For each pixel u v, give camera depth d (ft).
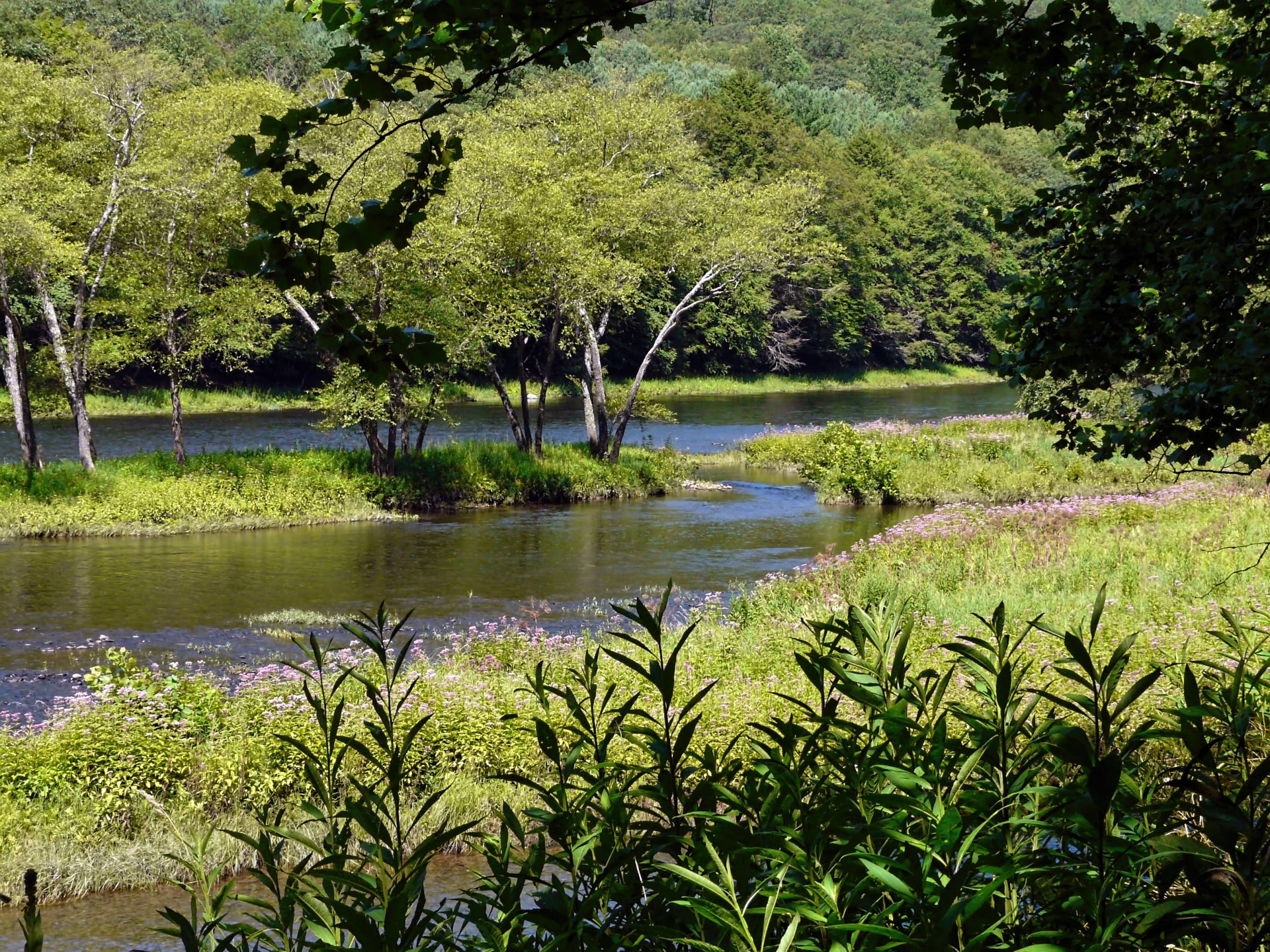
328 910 5.32
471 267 86.38
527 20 8.96
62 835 24.40
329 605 52.65
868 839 5.74
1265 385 13.58
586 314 102.58
